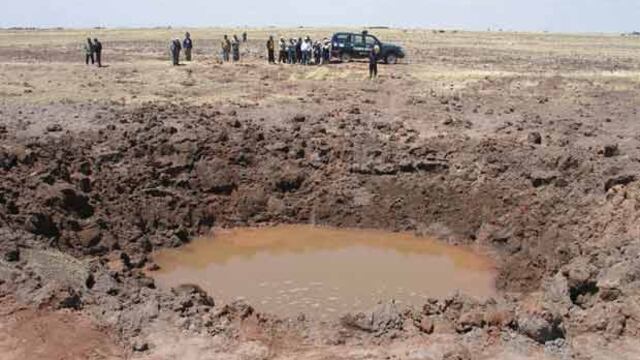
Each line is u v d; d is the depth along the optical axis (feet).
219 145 75.97
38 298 42.19
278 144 77.00
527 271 57.21
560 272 50.34
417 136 79.36
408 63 136.67
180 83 105.19
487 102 94.94
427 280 58.65
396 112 89.66
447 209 70.28
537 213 64.54
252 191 73.41
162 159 73.56
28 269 46.19
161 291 47.19
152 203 69.41
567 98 96.48
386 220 71.15
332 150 76.69
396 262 62.90
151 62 130.62
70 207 64.49
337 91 101.30
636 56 169.27
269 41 128.36
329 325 42.68
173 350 38.68
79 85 100.07
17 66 116.67
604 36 295.28
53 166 66.90
